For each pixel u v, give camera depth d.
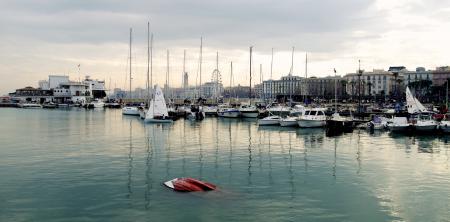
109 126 87.56
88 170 37.72
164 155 46.81
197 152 49.31
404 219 24.81
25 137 65.25
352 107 141.75
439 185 32.94
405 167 40.38
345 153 49.16
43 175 35.44
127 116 126.44
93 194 29.41
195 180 32.69
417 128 71.38
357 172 37.78
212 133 73.00
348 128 77.38
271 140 62.38
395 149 53.16
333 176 36.00
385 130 77.81
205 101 164.00
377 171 38.31
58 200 27.92
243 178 34.94
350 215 25.41
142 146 54.44
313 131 77.44
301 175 36.31
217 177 35.28
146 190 30.58
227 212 25.72
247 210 26.12
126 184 32.34
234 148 53.09
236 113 114.62
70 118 116.12
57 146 54.09
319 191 30.84
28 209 26.00
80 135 68.56
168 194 29.50
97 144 56.38
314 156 46.78
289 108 107.31
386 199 28.86
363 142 60.44
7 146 53.94
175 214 25.23
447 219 24.86
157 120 95.88
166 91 136.25
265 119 87.25
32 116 126.75
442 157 46.72
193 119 108.94
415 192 30.75
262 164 41.56
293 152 49.78
